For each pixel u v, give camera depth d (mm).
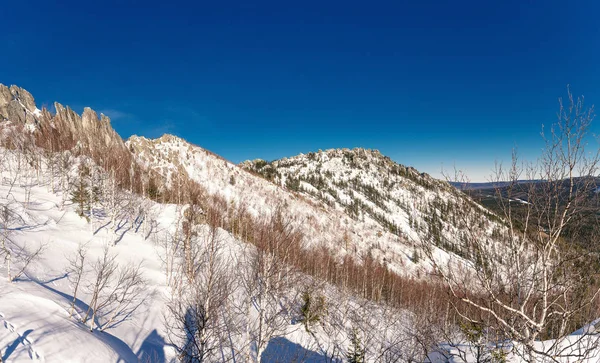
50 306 19016
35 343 14805
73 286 25547
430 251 5855
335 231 90250
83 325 19266
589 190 5168
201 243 30375
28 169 51344
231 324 19703
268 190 119938
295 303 24000
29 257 26172
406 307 45781
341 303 39000
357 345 23781
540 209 5734
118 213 44375
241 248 26547
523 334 6305
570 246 5512
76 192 40906
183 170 107188
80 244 32938
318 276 32250
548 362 6098
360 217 160625
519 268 5887
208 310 17453
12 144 57188
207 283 18672
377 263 69875
